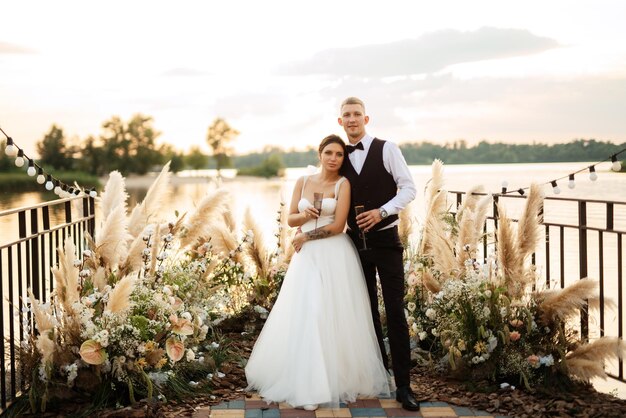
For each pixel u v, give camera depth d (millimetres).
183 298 5055
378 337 4645
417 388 4457
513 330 4488
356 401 4242
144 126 40406
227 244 5910
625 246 9664
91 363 3883
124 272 4816
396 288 4262
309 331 4203
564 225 4926
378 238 4305
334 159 4438
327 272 4367
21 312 4312
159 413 3863
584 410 3891
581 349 4258
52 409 3961
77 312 4062
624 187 14273
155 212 5500
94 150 39719
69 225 5418
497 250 4707
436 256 5016
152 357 4160
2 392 3947
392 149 4414
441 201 5680
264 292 5969
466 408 4078
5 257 9188
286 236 6215
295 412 4027
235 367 4852
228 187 5582
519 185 13414
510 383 4418
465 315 4516
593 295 4414
